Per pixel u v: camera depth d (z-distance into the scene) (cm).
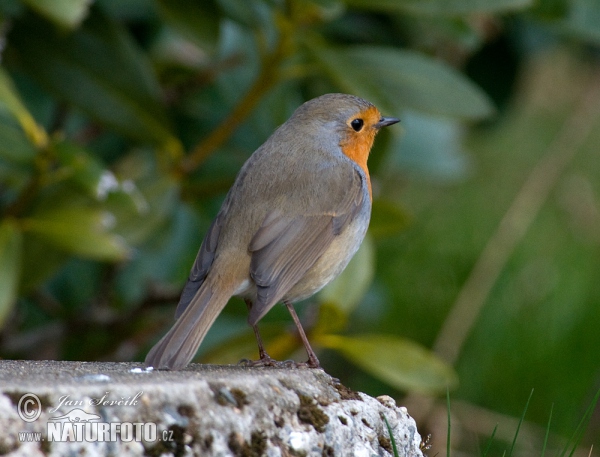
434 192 1644
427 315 1377
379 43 1110
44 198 870
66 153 827
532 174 1338
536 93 1947
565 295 1376
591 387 1230
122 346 1031
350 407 588
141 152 1079
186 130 1076
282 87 1031
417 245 1480
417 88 905
